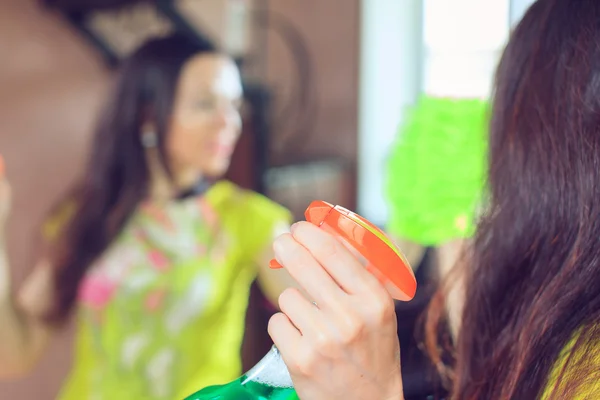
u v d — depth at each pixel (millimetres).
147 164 1370
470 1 1924
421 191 1042
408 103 2229
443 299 730
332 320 444
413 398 809
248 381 507
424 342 778
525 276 586
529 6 605
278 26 2375
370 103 2246
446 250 995
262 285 1406
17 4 2006
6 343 1322
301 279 454
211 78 1353
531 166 582
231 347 1347
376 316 442
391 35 2215
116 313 1293
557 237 558
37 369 2021
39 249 2004
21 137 2025
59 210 1457
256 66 2303
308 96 2352
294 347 455
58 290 1348
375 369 452
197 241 1334
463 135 1021
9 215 1998
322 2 2301
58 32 2053
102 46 2047
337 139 2309
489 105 681
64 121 2078
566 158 554
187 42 1383
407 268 464
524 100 589
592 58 542
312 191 2146
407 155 1085
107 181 1367
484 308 614
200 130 1350
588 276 513
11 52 2004
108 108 1387
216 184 1410
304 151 2365
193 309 1289
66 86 2072
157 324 1285
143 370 1276
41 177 2049
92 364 1319
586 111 542
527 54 591
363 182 2277
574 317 508
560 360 500
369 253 458
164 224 1334
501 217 607
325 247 452
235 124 1409
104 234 1343
